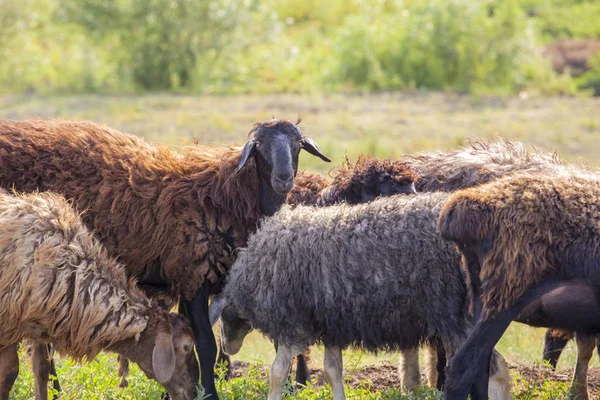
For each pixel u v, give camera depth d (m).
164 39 42.06
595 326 9.77
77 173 11.38
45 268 9.93
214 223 11.52
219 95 39.62
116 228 11.34
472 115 35.50
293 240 10.48
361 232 10.22
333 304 10.33
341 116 34.31
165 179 11.52
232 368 13.45
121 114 33.75
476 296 9.78
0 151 11.32
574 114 35.91
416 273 10.08
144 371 10.48
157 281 11.70
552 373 13.12
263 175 11.80
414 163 13.14
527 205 9.48
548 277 9.53
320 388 11.93
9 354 10.39
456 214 9.59
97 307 10.07
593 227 9.44
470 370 9.52
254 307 10.81
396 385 12.90
